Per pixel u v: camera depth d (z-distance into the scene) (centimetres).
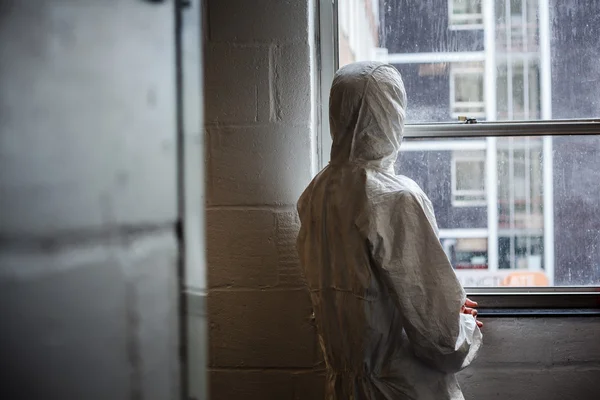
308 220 176
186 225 82
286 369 209
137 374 70
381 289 159
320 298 171
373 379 161
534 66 213
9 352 54
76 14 61
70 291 60
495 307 214
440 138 215
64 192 59
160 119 77
